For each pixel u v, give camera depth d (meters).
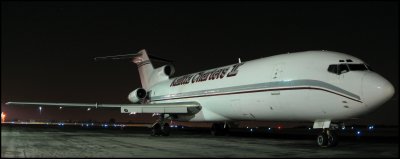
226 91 23.67
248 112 22.28
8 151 15.37
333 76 17.59
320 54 18.86
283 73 19.39
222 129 29.61
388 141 21.00
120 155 13.88
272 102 19.89
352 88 16.95
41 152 14.98
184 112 26.84
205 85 26.34
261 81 20.64
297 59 19.28
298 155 13.91
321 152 14.92
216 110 25.30
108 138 24.05
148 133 32.94
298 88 18.42
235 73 23.44
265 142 20.45
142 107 28.14
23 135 27.31
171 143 19.78
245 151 15.40
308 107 18.27
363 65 17.78
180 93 29.81
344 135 29.75
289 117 19.88
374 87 16.50
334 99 17.33
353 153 14.49
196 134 31.45
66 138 23.83
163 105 27.66
